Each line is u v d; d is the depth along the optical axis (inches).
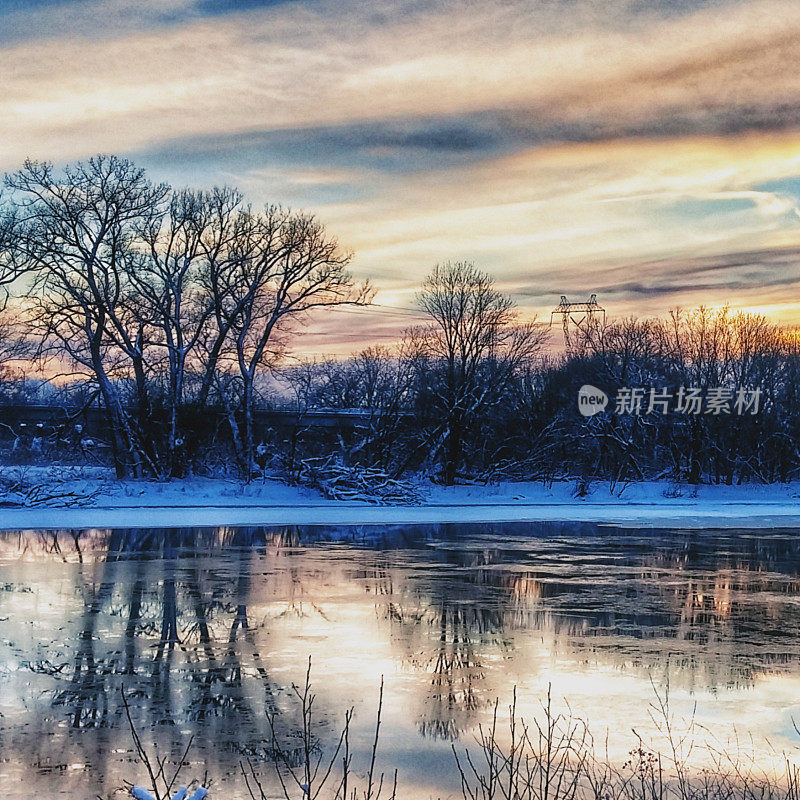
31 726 512.7
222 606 858.8
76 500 1834.4
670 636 770.2
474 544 1422.2
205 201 2161.7
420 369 2529.5
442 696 582.6
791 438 3068.4
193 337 2175.2
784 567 1213.7
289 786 433.4
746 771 463.8
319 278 2207.2
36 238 2034.9
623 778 447.2
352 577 1048.2
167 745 486.0
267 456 2263.8
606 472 2866.6
